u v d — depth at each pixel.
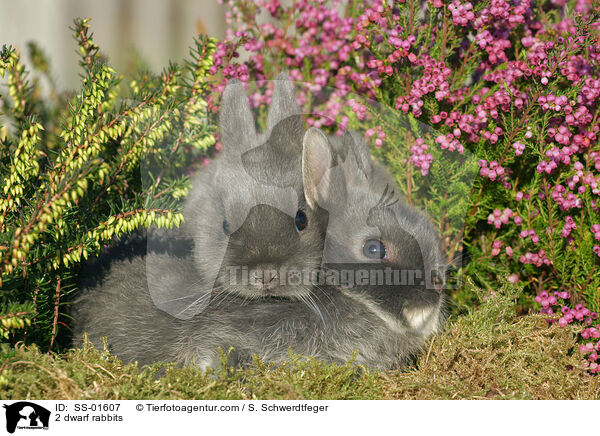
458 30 4.07
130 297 3.78
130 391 3.08
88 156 3.27
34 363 3.07
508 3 3.99
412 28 4.01
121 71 5.32
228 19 4.74
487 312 3.69
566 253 3.84
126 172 3.80
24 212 3.33
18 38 7.12
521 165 3.99
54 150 3.96
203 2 7.80
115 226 3.33
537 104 3.82
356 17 4.61
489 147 4.03
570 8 4.02
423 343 3.62
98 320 3.75
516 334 3.61
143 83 4.38
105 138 3.33
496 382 3.39
